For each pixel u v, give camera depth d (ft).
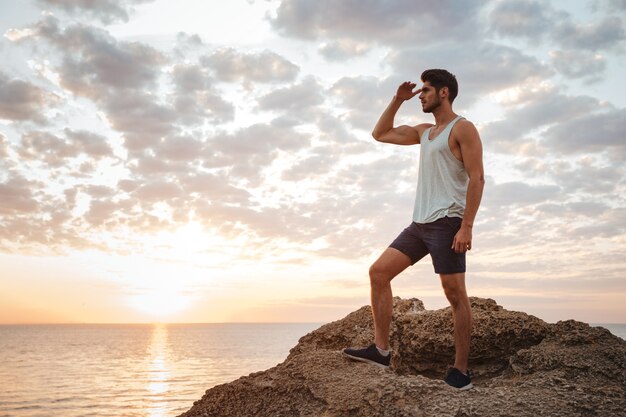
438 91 13.85
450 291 13.19
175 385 190.08
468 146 12.94
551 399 11.32
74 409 133.69
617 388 11.91
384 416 11.69
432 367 15.83
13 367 268.00
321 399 12.87
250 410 13.94
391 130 15.47
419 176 14.07
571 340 14.08
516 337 15.21
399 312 17.93
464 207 13.35
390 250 14.06
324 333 18.01
